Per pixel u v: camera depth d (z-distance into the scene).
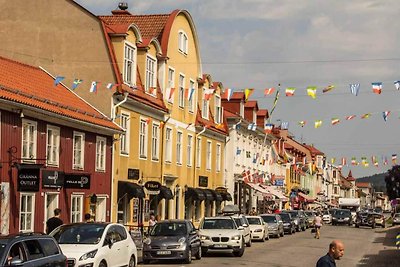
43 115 24.56
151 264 25.52
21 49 32.44
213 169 49.97
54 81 29.05
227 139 53.69
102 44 32.03
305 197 92.06
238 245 29.62
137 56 35.69
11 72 26.69
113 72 31.75
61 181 25.55
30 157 24.08
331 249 10.83
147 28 39.94
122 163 32.62
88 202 28.64
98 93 31.50
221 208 51.59
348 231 59.41
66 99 28.98
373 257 30.75
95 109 31.38
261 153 65.44
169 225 26.94
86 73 31.91
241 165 57.19
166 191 37.16
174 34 40.66
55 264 14.63
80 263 17.36
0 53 32.50
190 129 44.22
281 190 75.38
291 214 58.47
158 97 37.81
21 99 23.02
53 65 32.19
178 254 25.33
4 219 22.12
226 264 25.55
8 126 22.47
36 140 24.41
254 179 59.09
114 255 18.88
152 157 36.94
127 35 33.12
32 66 31.22
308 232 56.56
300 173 95.75
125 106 32.81
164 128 38.78
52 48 32.34
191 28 43.91
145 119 35.69
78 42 32.22
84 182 26.72
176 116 41.19
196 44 44.94
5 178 22.25
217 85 50.16
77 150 28.12
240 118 54.31
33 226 24.05
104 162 30.62
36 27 32.53
